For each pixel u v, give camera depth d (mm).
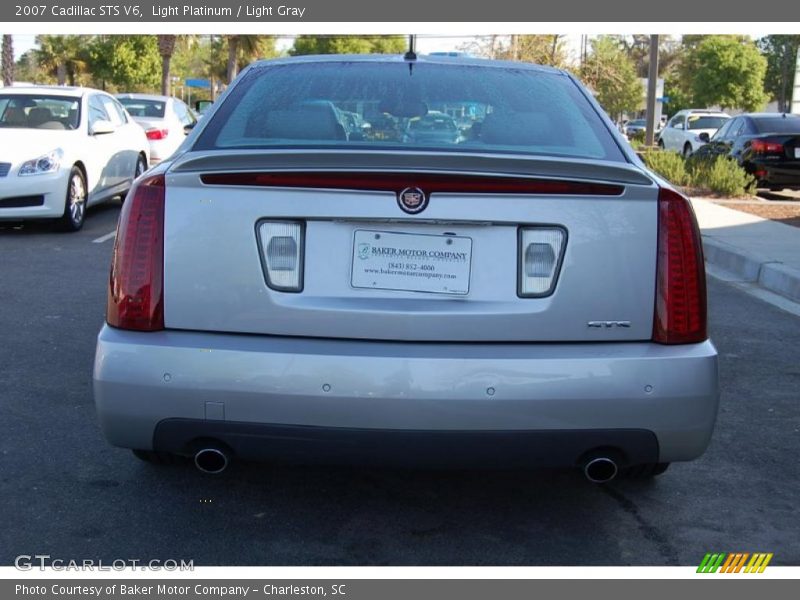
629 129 53844
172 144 14953
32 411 4457
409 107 3572
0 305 6512
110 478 3766
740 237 10164
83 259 8273
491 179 2912
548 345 2953
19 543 3234
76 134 10133
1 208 9148
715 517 3590
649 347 2980
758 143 15492
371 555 3223
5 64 29828
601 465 3023
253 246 2947
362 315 2918
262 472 3869
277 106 3568
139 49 51781
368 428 2891
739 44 57906
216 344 2928
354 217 2922
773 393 5129
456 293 2955
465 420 2873
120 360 2939
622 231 2975
